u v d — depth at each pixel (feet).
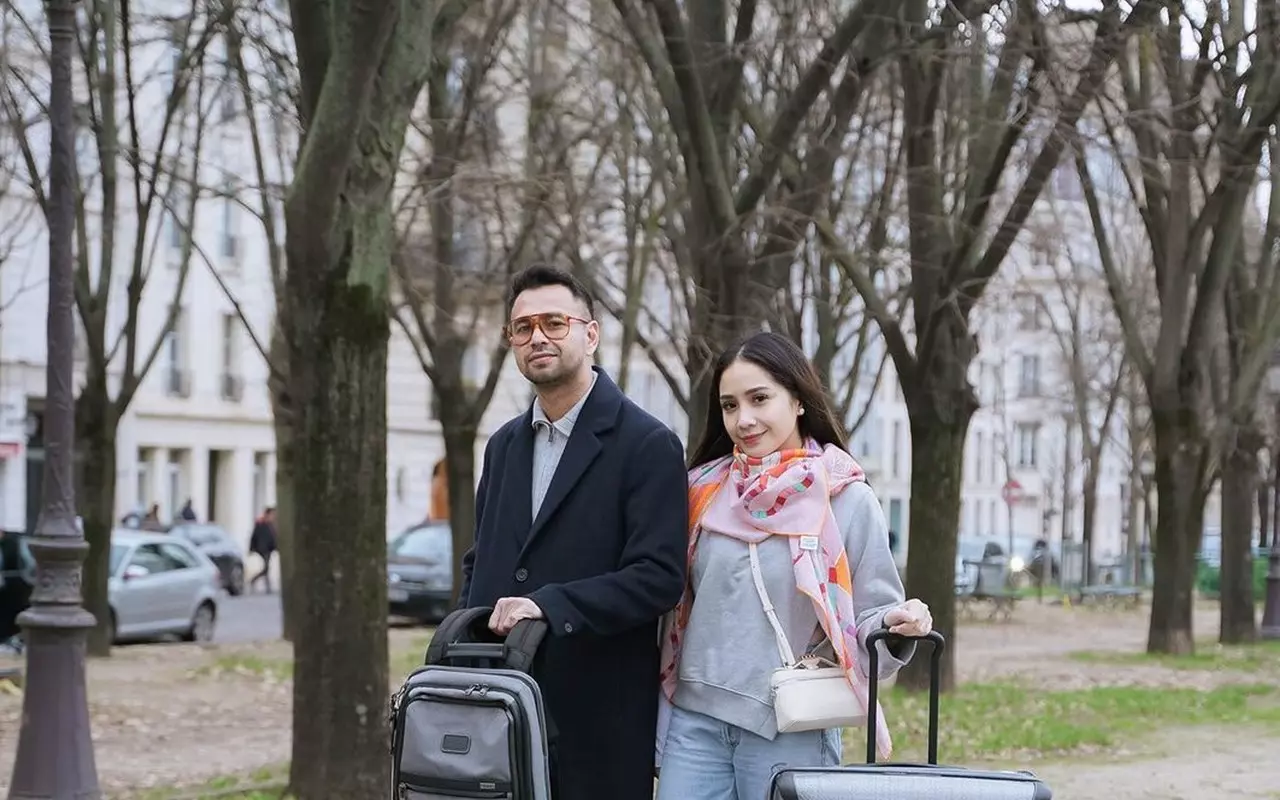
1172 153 59.06
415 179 73.36
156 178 66.39
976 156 49.90
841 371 144.97
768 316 46.93
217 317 156.25
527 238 64.75
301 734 29.86
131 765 38.14
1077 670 65.05
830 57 39.34
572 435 15.47
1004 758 40.09
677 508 15.05
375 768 29.66
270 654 68.69
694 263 44.65
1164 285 70.69
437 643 14.65
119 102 85.87
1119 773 37.58
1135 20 42.29
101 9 62.08
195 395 153.48
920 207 50.19
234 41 58.85
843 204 63.62
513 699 13.71
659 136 59.52
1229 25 55.83
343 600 29.66
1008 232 48.19
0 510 130.72
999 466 263.29
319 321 29.73
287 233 29.81
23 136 57.93
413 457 165.07
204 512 156.04
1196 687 58.44
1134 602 120.88
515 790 13.58
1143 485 150.20
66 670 30.55
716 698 15.03
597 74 70.03
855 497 15.16
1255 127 54.90
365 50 28.12
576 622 14.35
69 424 31.04
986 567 101.65
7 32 60.80
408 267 70.90
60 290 31.07
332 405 29.71
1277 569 88.22
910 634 14.30
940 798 13.12
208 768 37.65
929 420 51.29
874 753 14.24
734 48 43.37
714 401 16.12
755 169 49.44
